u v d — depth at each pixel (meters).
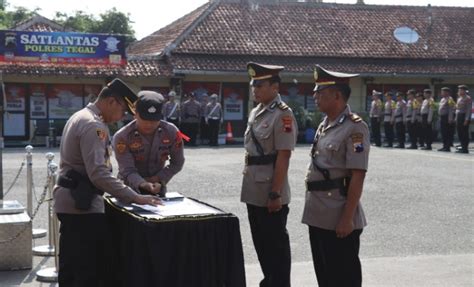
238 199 12.33
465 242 9.12
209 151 22.38
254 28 30.86
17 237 7.40
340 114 5.12
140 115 5.33
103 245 5.26
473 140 30.78
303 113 27.59
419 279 7.23
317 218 5.18
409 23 34.03
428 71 31.05
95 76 26.03
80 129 4.98
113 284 5.08
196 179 14.84
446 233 9.69
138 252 4.53
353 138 4.99
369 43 31.94
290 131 5.70
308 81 30.02
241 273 4.75
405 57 31.52
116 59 26.42
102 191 5.22
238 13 31.55
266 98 5.80
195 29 29.64
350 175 5.09
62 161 5.20
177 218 4.58
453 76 31.31
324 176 5.13
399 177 15.72
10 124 25.84
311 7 33.53
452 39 33.53
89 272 5.22
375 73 30.12
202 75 28.25
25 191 12.77
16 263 7.43
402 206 11.86
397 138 28.05
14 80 25.70
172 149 5.64
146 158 5.58
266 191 5.79
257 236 5.96
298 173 16.23
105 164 4.95
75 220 5.15
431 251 8.59
